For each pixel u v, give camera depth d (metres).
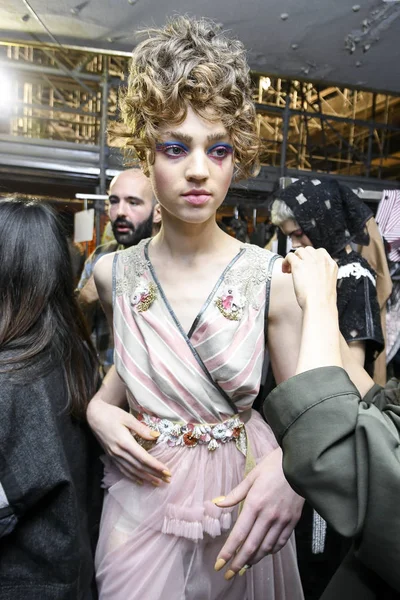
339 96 2.46
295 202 1.28
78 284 1.73
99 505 0.90
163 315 0.79
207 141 0.69
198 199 0.70
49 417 0.74
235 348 0.75
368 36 0.89
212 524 0.74
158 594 0.74
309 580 1.23
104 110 1.79
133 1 0.84
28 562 0.74
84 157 1.84
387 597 0.53
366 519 0.44
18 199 0.90
